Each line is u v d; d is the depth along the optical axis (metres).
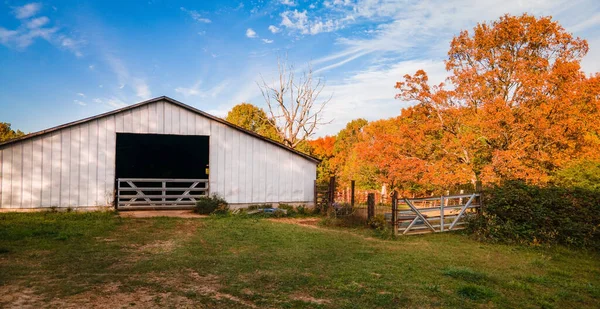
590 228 12.30
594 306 6.67
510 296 6.99
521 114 24.28
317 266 8.66
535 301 6.76
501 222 13.41
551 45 25.78
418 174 28.00
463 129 30.05
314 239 12.04
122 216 15.70
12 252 9.02
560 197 13.32
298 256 9.61
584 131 22.86
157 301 6.04
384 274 8.13
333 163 48.81
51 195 15.88
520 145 23.84
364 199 30.58
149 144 25.00
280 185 19.45
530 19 26.08
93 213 15.66
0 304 5.68
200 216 16.48
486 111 24.36
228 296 6.41
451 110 26.88
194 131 18.09
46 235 11.08
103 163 16.70
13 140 15.30
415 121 29.30
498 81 26.72
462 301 6.54
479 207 14.59
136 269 7.89
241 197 18.75
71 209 16.14
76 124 16.30
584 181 18.34
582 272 9.16
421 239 13.02
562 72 22.77
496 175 23.03
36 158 15.73
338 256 9.78
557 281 8.13
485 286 7.50
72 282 6.88
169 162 26.02
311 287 7.05
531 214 13.05
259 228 13.77
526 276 8.38
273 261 8.99
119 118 16.98
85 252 9.27
